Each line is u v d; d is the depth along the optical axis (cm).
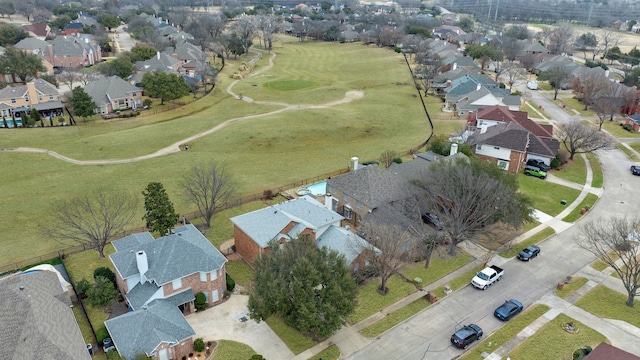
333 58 18462
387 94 12788
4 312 3472
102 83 11612
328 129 9869
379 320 4212
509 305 4322
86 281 4438
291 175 7644
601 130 10031
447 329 4116
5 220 6106
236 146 9069
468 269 5022
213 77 13738
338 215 5250
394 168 6712
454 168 5269
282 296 3672
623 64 18138
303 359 3731
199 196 5894
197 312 4281
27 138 9325
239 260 5103
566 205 6556
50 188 7100
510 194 5088
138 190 7012
